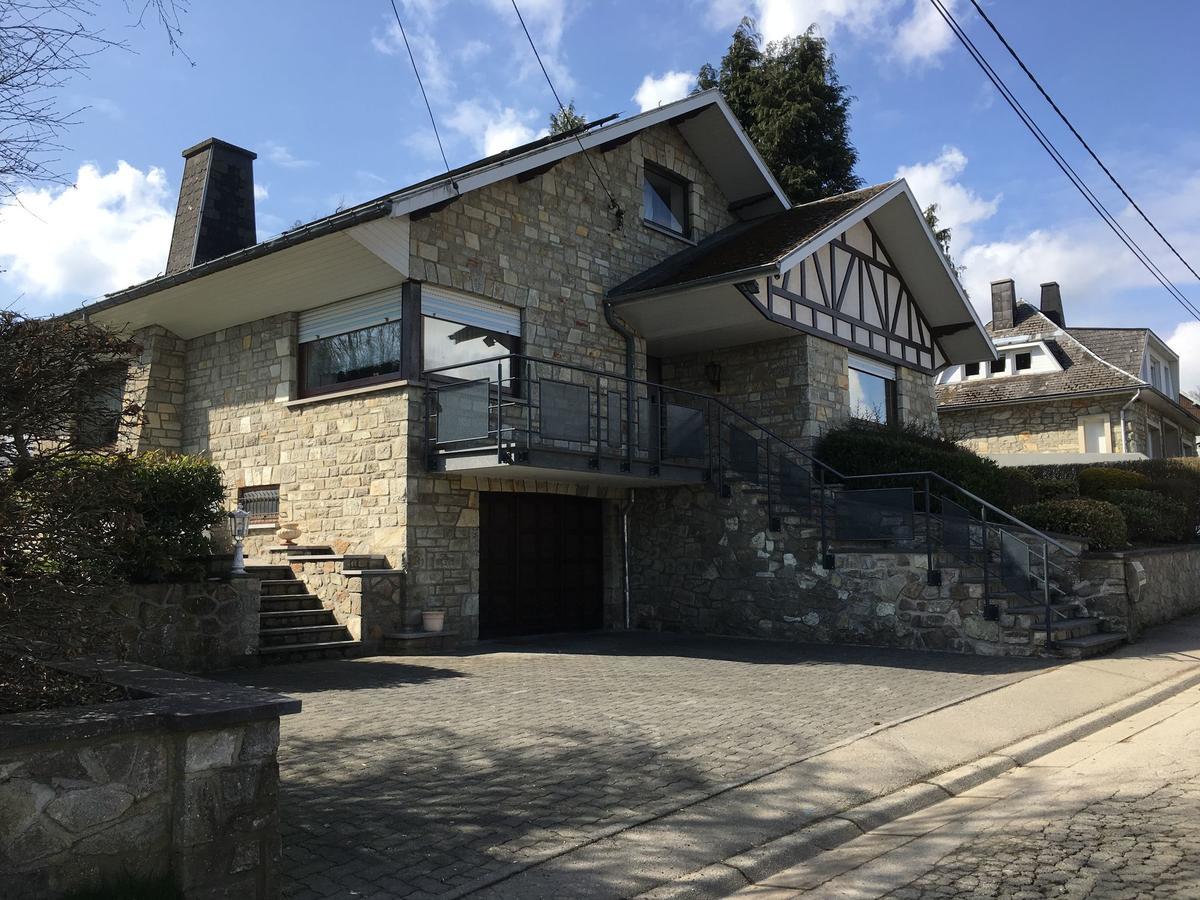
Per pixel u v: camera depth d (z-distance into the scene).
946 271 17.70
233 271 12.49
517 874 4.31
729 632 13.52
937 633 11.44
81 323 4.35
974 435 27.86
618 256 15.20
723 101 16.39
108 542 4.47
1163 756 6.58
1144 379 27.45
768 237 15.25
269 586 11.44
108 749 3.49
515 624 13.27
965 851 4.81
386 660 10.56
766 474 13.62
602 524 14.87
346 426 12.48
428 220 12.15
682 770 5.98
